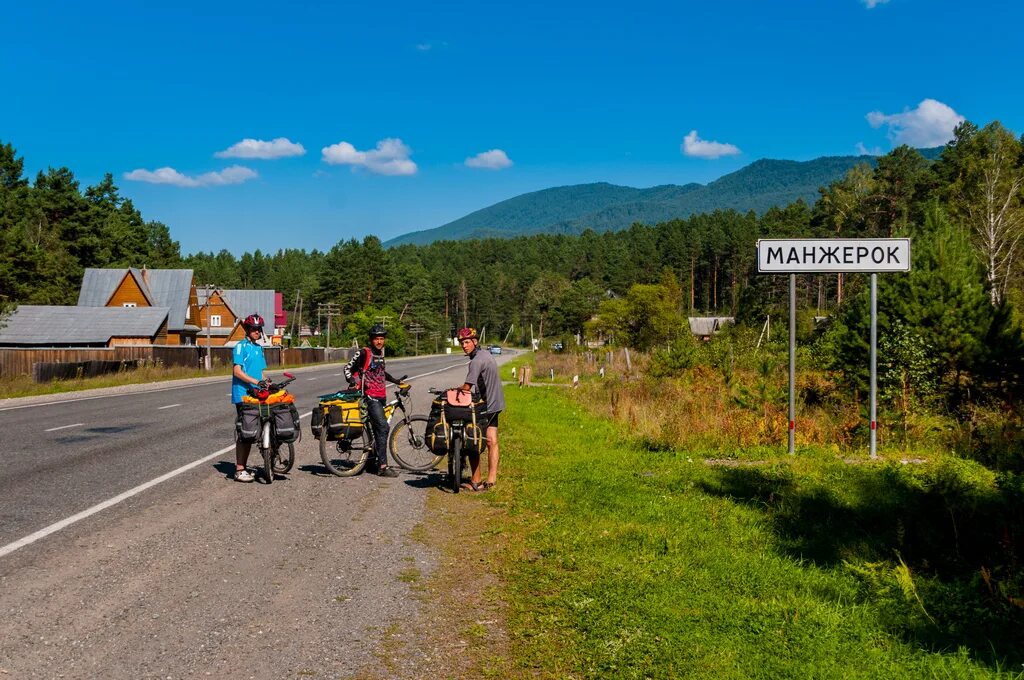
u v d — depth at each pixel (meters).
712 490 8.66
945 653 4.26
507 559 6.09
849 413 13.15
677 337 26.45
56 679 3.83
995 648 4.34
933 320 13.12
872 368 10.65
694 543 6.45
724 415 13.57
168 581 5.40
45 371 27.75
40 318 53.34
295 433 9.44
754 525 7.06
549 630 4.61
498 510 7.96
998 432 10.71
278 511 7.73
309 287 186.88
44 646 4.22
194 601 5.01
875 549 6.10
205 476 9.56
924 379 12.75
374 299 135.75
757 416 13.01
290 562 5.95
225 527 7.00
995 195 45.88
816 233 81.25
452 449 9.02
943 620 4.76
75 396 23.55
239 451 9.25
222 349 49.56
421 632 4.58
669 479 9.35
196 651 4.22
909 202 66.56
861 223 73.19
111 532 6.70
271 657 4.18
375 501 8.34
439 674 4.02
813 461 9.91
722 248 157.00
